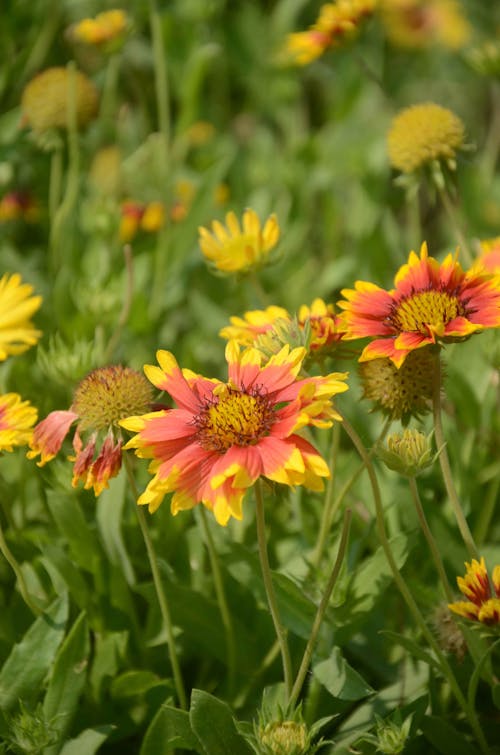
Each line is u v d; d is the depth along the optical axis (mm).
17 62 1031
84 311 828
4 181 979
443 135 761
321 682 685
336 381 625
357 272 973
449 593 661
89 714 716
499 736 704
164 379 647
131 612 733
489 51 892
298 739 627
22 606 732
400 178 774
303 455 612
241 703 721
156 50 924
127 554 738
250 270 756
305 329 646
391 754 653
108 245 919
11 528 759
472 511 781
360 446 643
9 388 810
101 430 663
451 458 788
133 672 710
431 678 696
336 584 696
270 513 771
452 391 806
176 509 617
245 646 727
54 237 893
